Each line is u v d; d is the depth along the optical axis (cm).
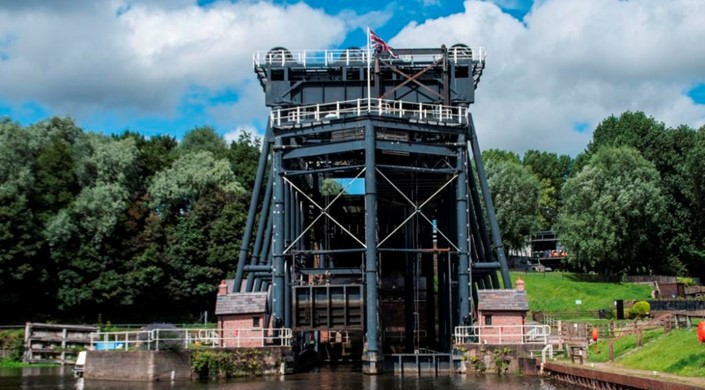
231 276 8500
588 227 10119
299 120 4981
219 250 8512
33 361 5994
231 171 9375
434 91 5366
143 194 8931
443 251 5025
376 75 5216
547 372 4219
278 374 4625
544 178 14400
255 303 4866
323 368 5334
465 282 4988
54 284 7812
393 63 5353
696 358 3103
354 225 6769
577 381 3650
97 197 7969
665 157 11512
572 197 10438
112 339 6081
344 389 3728
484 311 4812
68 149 8488
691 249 10681
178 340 4456
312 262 6359
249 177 10138
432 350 5962
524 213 11588
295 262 5250
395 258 7331
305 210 5947
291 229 5366
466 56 5381
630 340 4128
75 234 7919
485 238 5712
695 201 10356
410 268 6053
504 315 4791
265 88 5462
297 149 5047
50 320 7800
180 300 8512
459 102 5331
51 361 6028
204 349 4409
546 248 14425
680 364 3136
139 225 8456
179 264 8388
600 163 10506
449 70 5359
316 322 4816
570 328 5406
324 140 5181
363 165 4894
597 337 4403
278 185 5041
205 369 4372
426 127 4981
